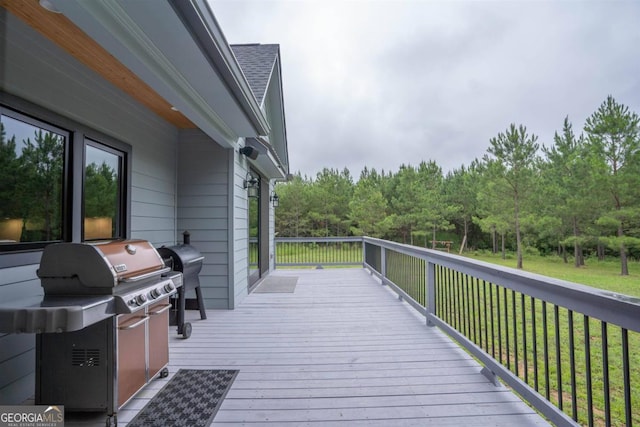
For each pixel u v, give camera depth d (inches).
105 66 116.3
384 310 184.1
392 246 219.9
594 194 457.4
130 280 83.0
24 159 93.2
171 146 187.0
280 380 101.2
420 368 109.4
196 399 89.9
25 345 91.4
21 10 83.1
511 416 81.8
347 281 281.6
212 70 106.9
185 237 161.5
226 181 192.5
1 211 86.5
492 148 646.5
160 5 73.5
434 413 83.2
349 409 85.1
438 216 842.8
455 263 125.3
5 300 85.7
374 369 108.8
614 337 167.5
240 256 207.2
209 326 156.2
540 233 589.9
